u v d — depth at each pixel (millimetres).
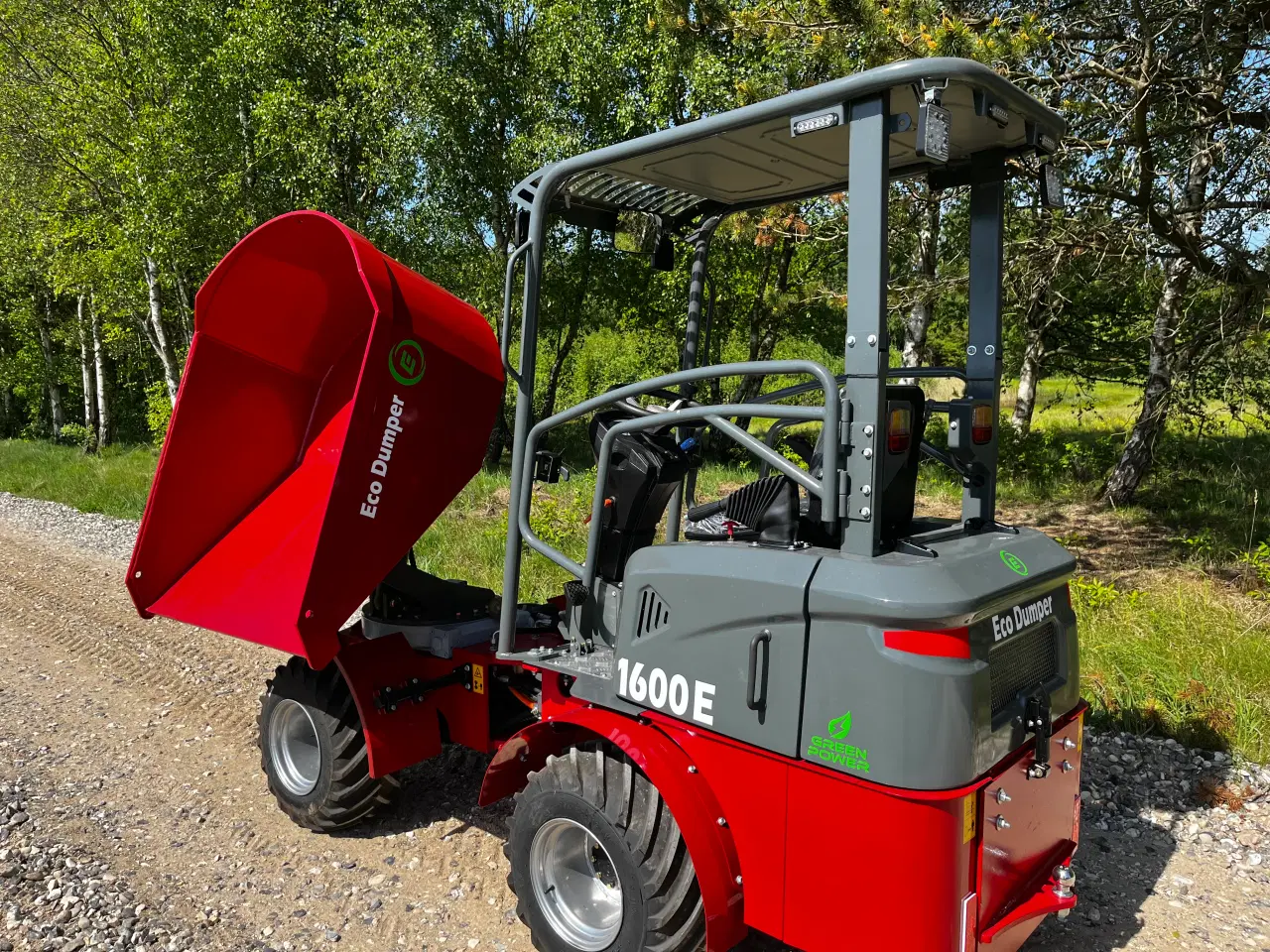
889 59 5984
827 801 2361
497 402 3916
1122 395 20375
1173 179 6801
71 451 23672
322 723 3805
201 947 3170
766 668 2471
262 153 15547
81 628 7242
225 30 15617
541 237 3203
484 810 4176
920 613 2205
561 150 14375
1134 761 4484
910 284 8898
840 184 3516
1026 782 2631
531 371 3303
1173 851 3752
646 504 3318
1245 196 6992
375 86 14805
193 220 15625
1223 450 12391
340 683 3816
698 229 3848
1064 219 7227
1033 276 7750
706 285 3885
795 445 3312
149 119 15398
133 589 4047
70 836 3963
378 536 3570
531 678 3678
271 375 4359
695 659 2654
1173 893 3445
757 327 17578
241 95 15516
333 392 4492
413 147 14898
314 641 3441
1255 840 3803
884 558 2406
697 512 3117
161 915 3365
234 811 4207
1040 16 6828
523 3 15469
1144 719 4836
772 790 2480
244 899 3484
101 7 16750
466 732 3842
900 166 3451
